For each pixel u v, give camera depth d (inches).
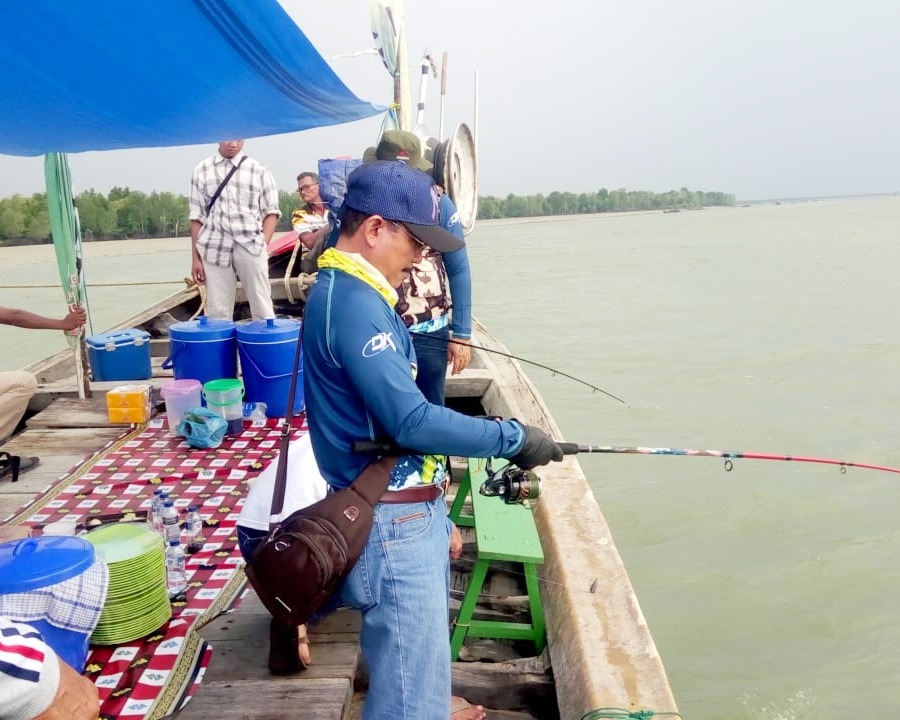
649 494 313.3
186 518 147.2
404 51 330.6
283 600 73.6
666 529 283.9
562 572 123.4
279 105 180.7
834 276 1146.7
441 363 145.5
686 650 214.4
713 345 623.5
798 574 252.1
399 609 77.0
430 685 78.0
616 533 280.5
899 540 272.7
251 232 265.3
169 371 267.7
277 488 91.1
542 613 126.5
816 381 495.2
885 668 205.6
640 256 1728.6
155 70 136.2
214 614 117.8
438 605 78.5
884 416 414.6
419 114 346.9
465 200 189.9
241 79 150.8
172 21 119.4
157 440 196.5
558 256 1836.9
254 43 133.3
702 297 936.3
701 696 195.6
